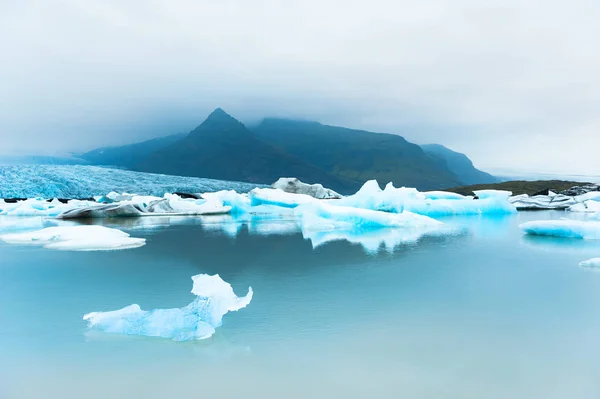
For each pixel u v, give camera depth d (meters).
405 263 9.61
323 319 5.59
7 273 8.52
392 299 6.56
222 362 4.29
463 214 25.08
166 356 4.43
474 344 4.75
